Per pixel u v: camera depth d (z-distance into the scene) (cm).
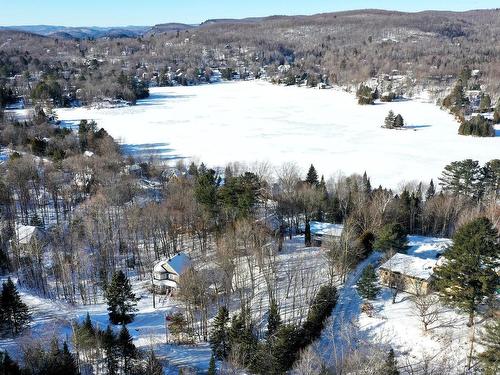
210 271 8419
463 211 10306
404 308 7181
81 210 11306
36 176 13238
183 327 7138
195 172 13988
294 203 10531
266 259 8681
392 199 10900
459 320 6706
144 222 10044
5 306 6919
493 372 5238
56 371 5525
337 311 7331
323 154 18512
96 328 6719
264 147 19600
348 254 8331
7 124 19062
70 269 8975
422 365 6047
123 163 14862
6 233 10350
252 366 6078
